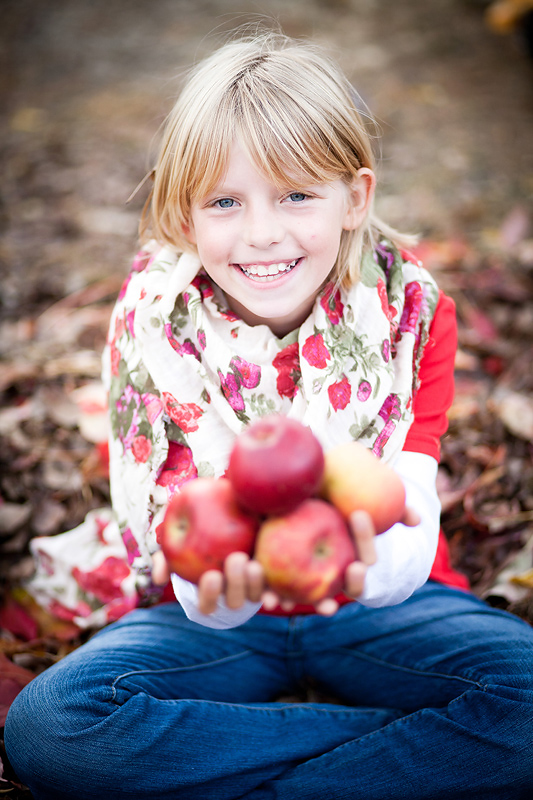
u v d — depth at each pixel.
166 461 1.48
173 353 1.45
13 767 1.38
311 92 1.31
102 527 1.90
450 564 1.98
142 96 4.96
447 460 2.24
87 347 2.74
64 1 6.89
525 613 1.77
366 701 1.54
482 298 2.87
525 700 1.28
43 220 3.58
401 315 1.52
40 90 5.17
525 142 4.21
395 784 1.28
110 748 1.26
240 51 1.40
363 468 1.01
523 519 2.06
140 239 1.68
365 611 1.52
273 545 0.96
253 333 1.43
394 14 6.31
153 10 6.59
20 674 1.66
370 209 1.48
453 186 3.77
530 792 1.28
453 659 1.42
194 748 1.30
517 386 2.49
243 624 1.53
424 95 4.86
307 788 1.29
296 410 1.40
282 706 1.43
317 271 1.36
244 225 1.31
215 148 1.27
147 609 1.56
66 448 2.33
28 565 1.97
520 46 5.51
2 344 2.73
